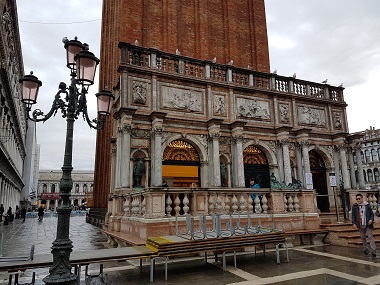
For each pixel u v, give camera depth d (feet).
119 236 33.78
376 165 167.32
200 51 70.13
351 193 46.57
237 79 59.36
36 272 26.63
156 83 50.52
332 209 60.70
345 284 20.48
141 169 46.62
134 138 47.52
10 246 41.75
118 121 49.44
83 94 20.99
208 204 34.01
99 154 89.81
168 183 66.39
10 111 101.30
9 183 130.31
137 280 22.47
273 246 35.19
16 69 118.11
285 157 57.41
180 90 52.85
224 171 53.67
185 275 23.63
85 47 21.53
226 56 75.31
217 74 57.62
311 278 22.11
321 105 66.59
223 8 78.43
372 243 30.04
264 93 60.54
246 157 57.93
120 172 46.24
